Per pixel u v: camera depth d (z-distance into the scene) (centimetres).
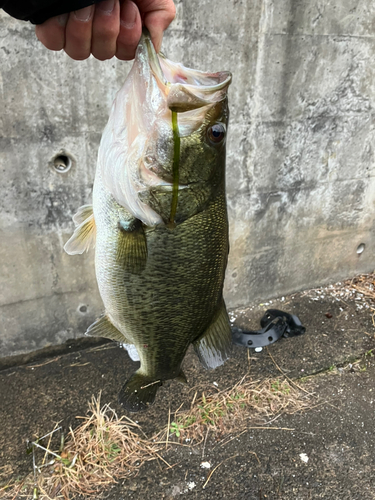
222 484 62
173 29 67
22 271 75
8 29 58
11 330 79
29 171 68
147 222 40
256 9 70
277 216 94
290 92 81
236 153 82
